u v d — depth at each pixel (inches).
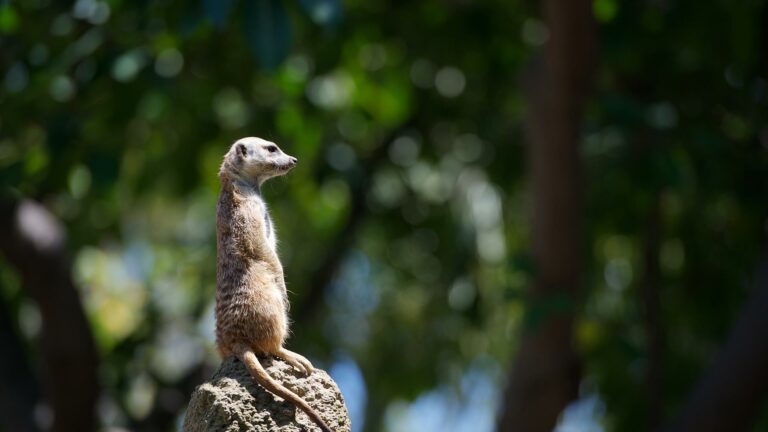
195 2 356.5
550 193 435.5
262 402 209.9
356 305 671.8
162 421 495.8
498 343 622.8
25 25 462.0
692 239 576.4
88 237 576.1
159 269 612.4
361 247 660.1
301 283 605.6
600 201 550.6
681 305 582.9
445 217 593.0
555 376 442.6
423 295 630.5
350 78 538.9
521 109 582.9
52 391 451.8
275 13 342.3
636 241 586.6
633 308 588.1
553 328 437.7
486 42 544.7
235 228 224.8
